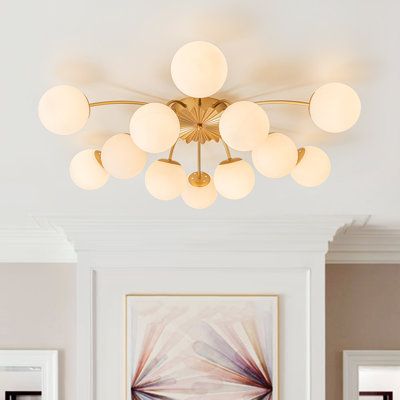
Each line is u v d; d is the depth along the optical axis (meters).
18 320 3.38
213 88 1.16
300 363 3.06
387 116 1.85
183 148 2.10
